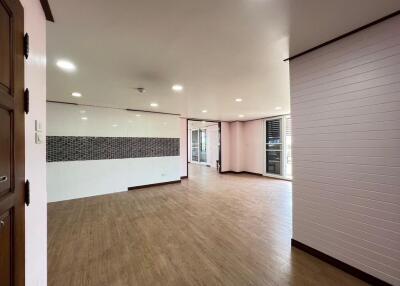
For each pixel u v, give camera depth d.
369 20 1.73
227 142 8.85
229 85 3.43
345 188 2.02
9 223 0.85
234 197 4.91
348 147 1.99
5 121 0.82
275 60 2.50
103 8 1.51
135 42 2.03
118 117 5.55
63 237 2.85
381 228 1.77
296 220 2.51
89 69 2.68
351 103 1.97
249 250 2.48
